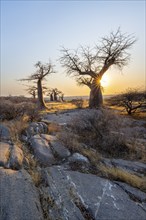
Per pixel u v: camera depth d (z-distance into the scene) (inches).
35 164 246.2
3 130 347.9
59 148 300.7
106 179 225.8
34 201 167.9
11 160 237.3
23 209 157.2
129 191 204.8
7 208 157.1
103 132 380.5
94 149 329.1
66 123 491.8
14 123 400.2
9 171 211.6
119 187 211.5
